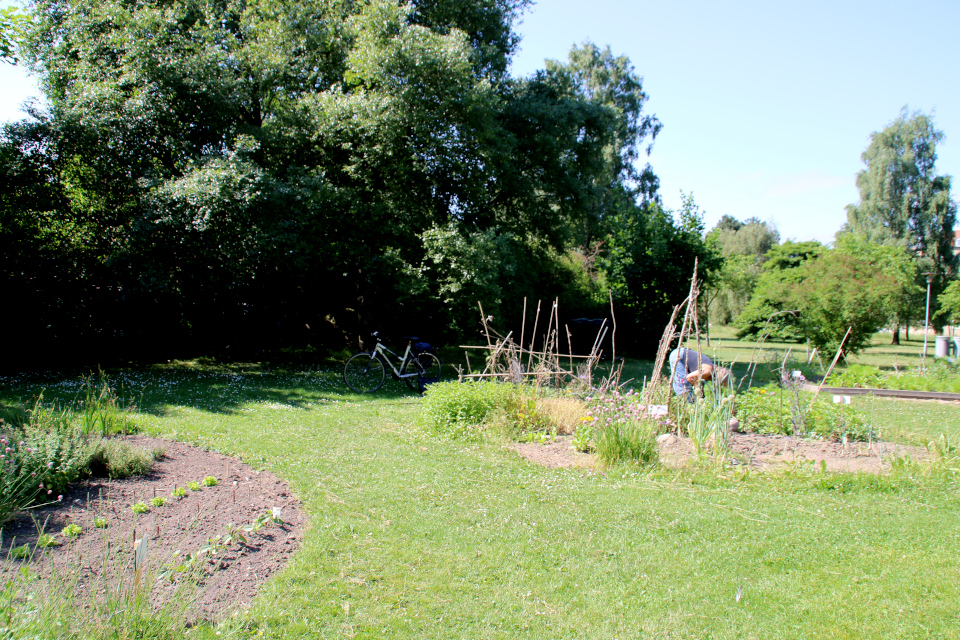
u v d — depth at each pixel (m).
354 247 15.26
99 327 13.31
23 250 12.13
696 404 6.55
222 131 13.40
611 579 3.52
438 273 15.02
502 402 7.62
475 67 17.19
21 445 4.24
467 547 3.90
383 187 15.52
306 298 17.05
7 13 8.26
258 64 14.12
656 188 39.16
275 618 2.93
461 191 16.45
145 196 11.78
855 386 12.68
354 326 18.78
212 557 3.42
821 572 3.63
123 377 11.04
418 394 11.48
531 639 2.91
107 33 13.09
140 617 2.58
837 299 16.08
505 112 17.45
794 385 7.40
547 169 18.27
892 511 4.66
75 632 2.40
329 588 3.27
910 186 39.84
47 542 3.36
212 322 14.84
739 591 3.21
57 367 12.05
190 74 12.52
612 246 23.34
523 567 3.65
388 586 3.34
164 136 12.71
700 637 2.96
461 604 3.20
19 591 2.77
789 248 29.84
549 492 5.02
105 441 4.99
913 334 45.03
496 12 17.77
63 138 11.77
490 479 5.36
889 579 3.54
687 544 4.02
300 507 4.46
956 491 5.11
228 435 6.67
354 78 14.72
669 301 22.05
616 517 4.47
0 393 8.63
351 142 14.84
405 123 14.14
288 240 12.51
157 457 5.28
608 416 6.57
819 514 4.58
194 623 2.79
